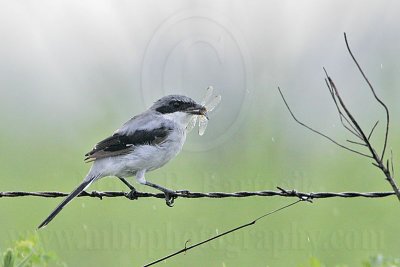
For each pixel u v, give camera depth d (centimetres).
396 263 787
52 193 909
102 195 942
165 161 1005
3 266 802
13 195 884
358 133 740
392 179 735
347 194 816
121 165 967
